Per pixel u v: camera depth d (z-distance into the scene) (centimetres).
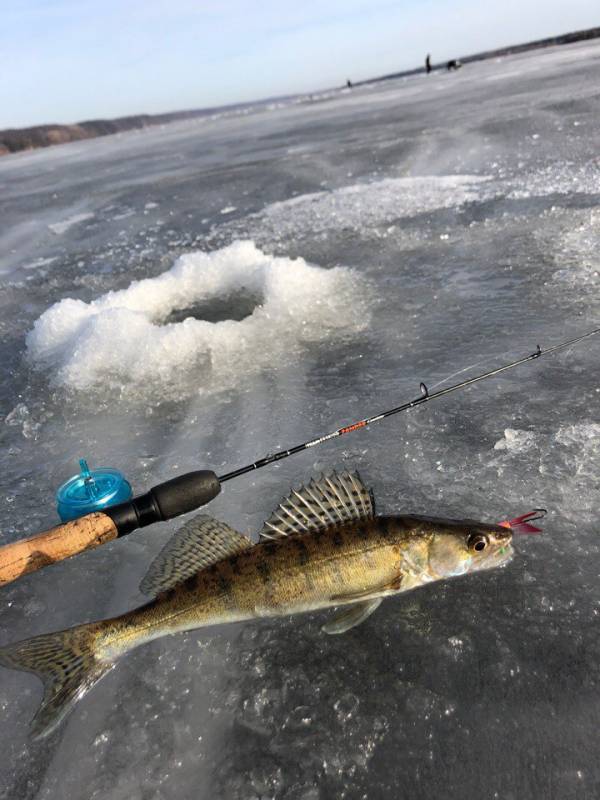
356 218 145
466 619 40
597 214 112
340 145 268
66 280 143
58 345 98
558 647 37
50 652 36
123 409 77
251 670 39
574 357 68
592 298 81
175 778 34
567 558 43
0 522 58
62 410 79
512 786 31
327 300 98
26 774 35
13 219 242
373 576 39
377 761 33
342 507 40
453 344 78
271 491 56
